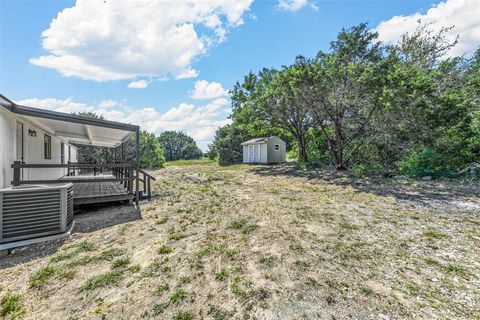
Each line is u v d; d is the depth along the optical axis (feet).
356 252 9.98
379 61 29.45
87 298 7.52
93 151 66.74
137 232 13.50
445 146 26.21
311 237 11.74
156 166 73.05
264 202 19.54
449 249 9.93
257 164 67.41
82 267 9.46
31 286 8.21
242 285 7.91
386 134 31.30
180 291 7.72
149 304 7.14
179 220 15.67
